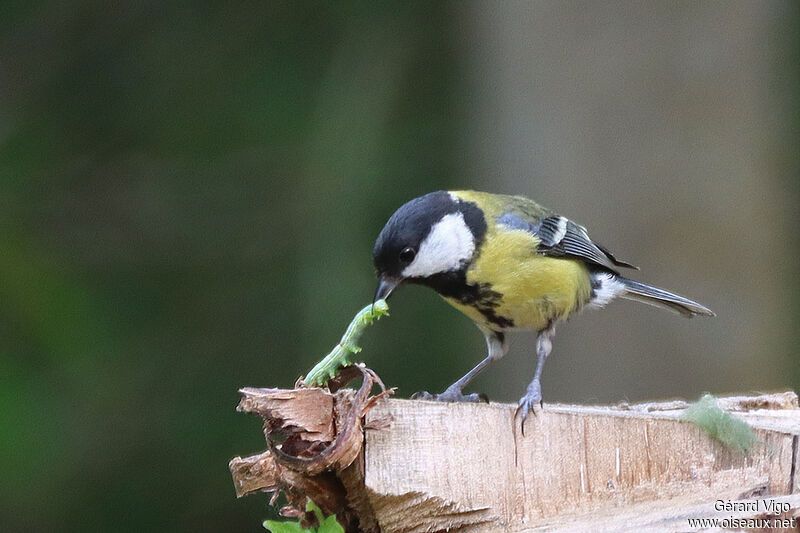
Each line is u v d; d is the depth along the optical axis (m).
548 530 5.58
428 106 14.30
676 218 11.56
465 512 5.57
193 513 12.84
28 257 12.97
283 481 5.69
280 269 13.80
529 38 12.05
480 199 8.35
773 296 11.70
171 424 13.03
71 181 13.70
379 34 14.34
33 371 12.40
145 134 14.05
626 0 11.66
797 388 12.02
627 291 9.34
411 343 13.53
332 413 5.43
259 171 13.95
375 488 5.41
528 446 5.71
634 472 5.79
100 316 13.13
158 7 14.36
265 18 14.41
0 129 13.63
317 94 14.12
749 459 5.84
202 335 13.54
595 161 11.74
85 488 12.44
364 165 13.55
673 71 11.59
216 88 14.23
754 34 11.66
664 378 11.53
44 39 14.04
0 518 11.94
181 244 13.81
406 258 7.86
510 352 12.19
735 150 11.52
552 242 8.41
